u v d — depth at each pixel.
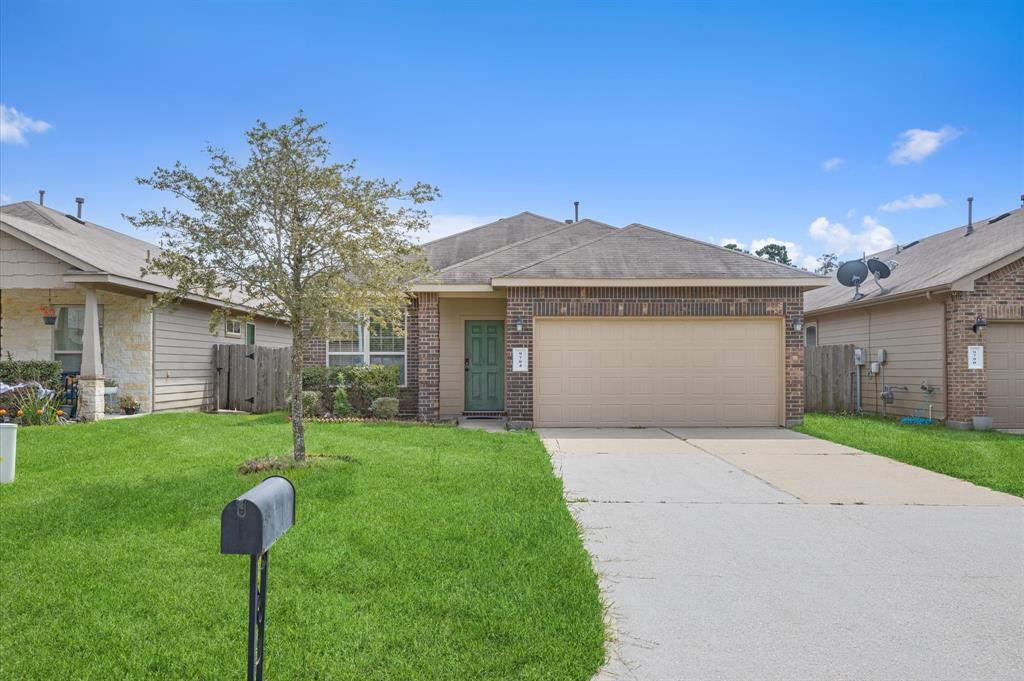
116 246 15.77
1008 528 5.96
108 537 5.23
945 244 17.55
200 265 7.56
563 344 13.12
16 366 12.20
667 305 13.03
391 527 5.45
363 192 7.79
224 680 3.19
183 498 6.30
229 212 7.51
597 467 8.77
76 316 14.33
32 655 3.43
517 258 14.88
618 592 4.41
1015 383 13.74
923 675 3.34
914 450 9.95
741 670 3.38
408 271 8.25
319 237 7.61
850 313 18.00
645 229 15.19
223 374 16.33
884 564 4.97
